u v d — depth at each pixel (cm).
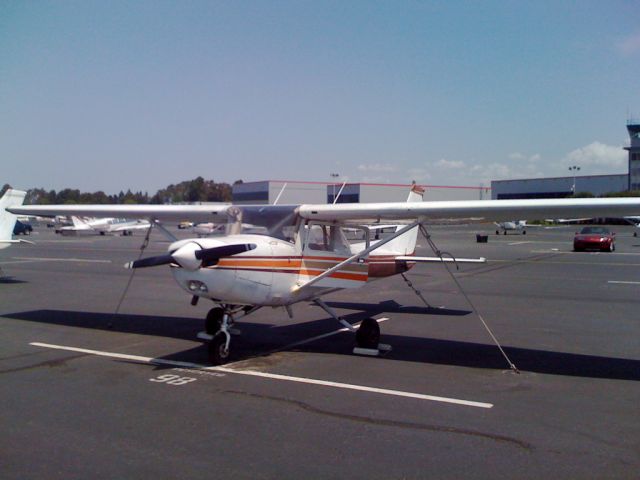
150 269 1978
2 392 575
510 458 413
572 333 894
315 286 777
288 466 397
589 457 416
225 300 688
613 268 1981
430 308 1141
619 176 6372
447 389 589
